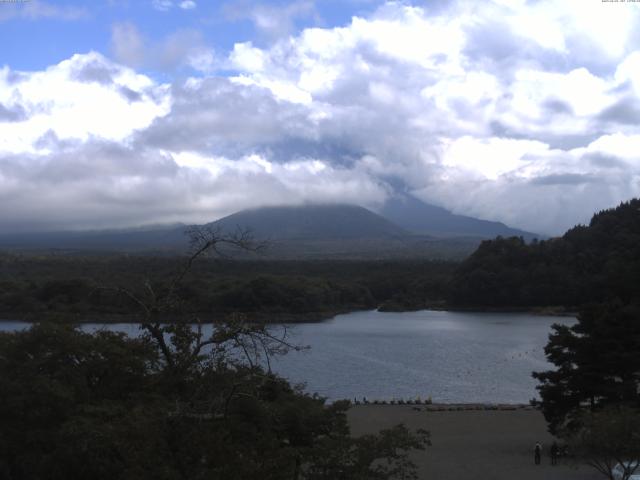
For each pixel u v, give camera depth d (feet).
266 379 62.95
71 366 76.43
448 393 217.15
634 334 126.82
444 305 613.93
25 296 345.10
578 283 545.85
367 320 498.69
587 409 116.16
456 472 109.81
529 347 335.88
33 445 69.67
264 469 46.52
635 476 86.53
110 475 60.85
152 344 75.66
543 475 107.24
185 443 48.11
